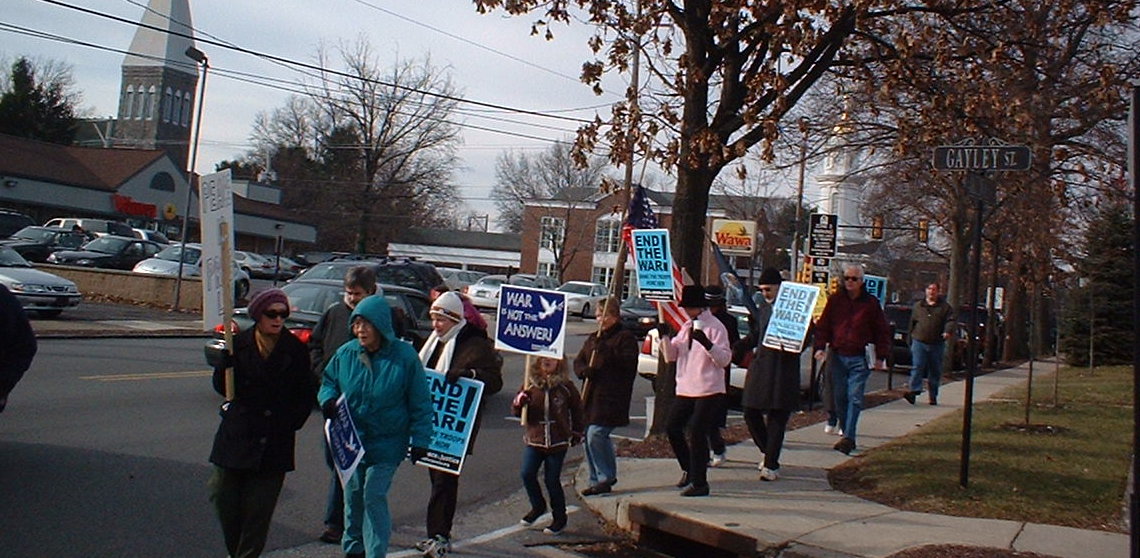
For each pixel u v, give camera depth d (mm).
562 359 7949
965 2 12117
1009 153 8531
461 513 8805
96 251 37406
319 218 73438
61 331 20078
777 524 7828
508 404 15602
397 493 9133
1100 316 27688
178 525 7289
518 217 95625
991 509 8250
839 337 11109
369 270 8164
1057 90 15375
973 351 8977
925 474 9406
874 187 31297
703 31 11406
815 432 12953
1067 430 12109
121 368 15320
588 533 8297
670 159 11367
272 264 50688
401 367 6195
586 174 74125
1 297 7125
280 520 7789
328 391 6273
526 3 11555
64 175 56188
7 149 54844
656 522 8188
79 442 9750
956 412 14867
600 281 73062
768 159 11234
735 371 16125
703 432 8797
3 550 6383
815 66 11719
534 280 44281
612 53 11859
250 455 5746
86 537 6809
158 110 83625
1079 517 8008
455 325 7281
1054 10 15227
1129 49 15641
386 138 65312
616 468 9898
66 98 74688
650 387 19562
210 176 6117
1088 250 27672
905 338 26281
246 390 5789
